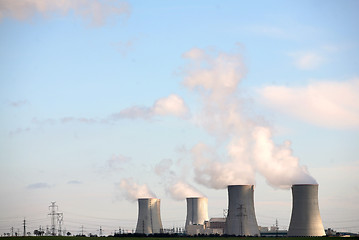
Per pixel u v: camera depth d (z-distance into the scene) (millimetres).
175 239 122125
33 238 117562
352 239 120375
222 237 128125
